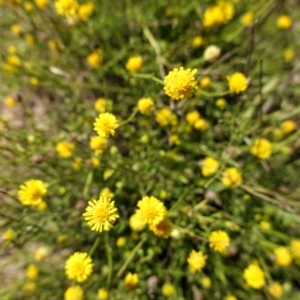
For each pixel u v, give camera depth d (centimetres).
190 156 22
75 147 20
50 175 21
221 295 22
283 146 22
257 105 23
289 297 22
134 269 21
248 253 22
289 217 21
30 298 21
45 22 23
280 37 27
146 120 22
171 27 25
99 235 19
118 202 21
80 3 24
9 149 19
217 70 22
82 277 16
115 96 25
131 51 24
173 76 14
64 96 25
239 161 23
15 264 23
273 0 22
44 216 20
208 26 22
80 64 25
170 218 19
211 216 19
